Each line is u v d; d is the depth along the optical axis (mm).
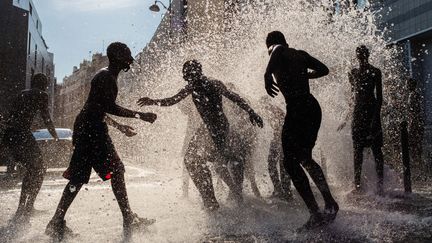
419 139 7348
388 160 7145
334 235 2811
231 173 4488
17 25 20656
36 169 3998
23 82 20531
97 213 4168
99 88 3213
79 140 3178
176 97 4141
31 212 4133
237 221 3428
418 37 10383
